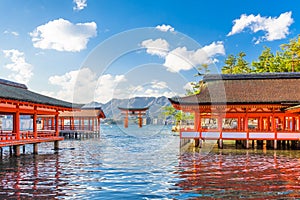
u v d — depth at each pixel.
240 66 56.31
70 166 16.33
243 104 24.88
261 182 12.26
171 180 12.65
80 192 10.83
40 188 11.38
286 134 24.03
